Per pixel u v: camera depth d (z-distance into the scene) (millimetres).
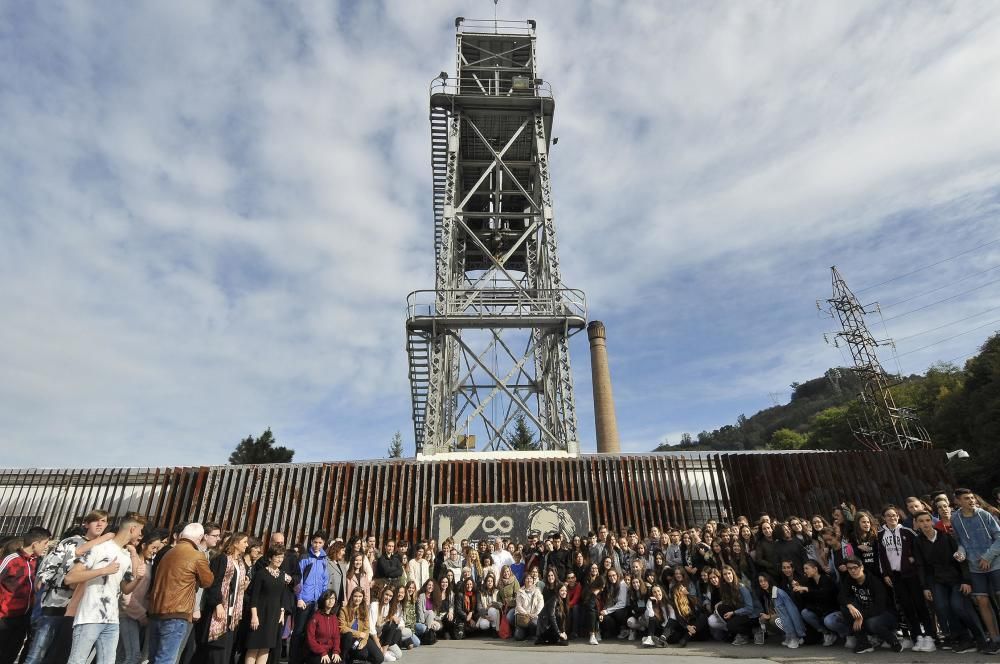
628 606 11602
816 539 10492
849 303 58250
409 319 20969
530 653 9992
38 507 16828
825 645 9414
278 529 16703
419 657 9875
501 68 26938
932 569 8359
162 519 16672
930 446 48406
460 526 16438
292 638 8961
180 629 6516
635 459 18125
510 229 28688
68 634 6836
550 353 24078
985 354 50312
